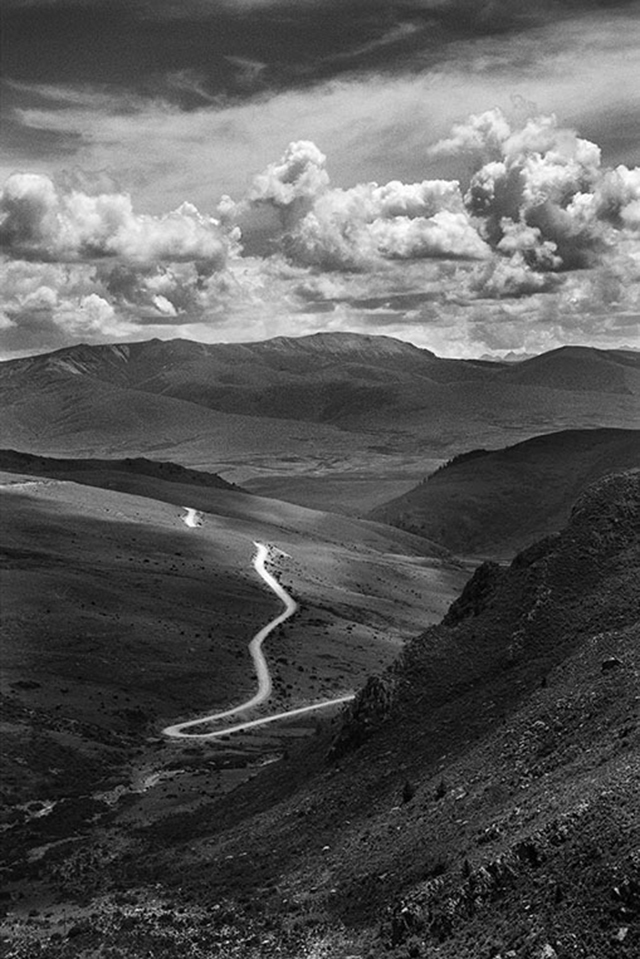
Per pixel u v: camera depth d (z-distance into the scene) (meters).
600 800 51.44
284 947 55.41
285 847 74.25
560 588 90.12
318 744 94.56
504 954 45.34
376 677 89.31
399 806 71.12
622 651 74.12
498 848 53.50
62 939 63.62
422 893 53.06
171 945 58.84
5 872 82.69
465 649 89.69
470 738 76.44
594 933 43.91
